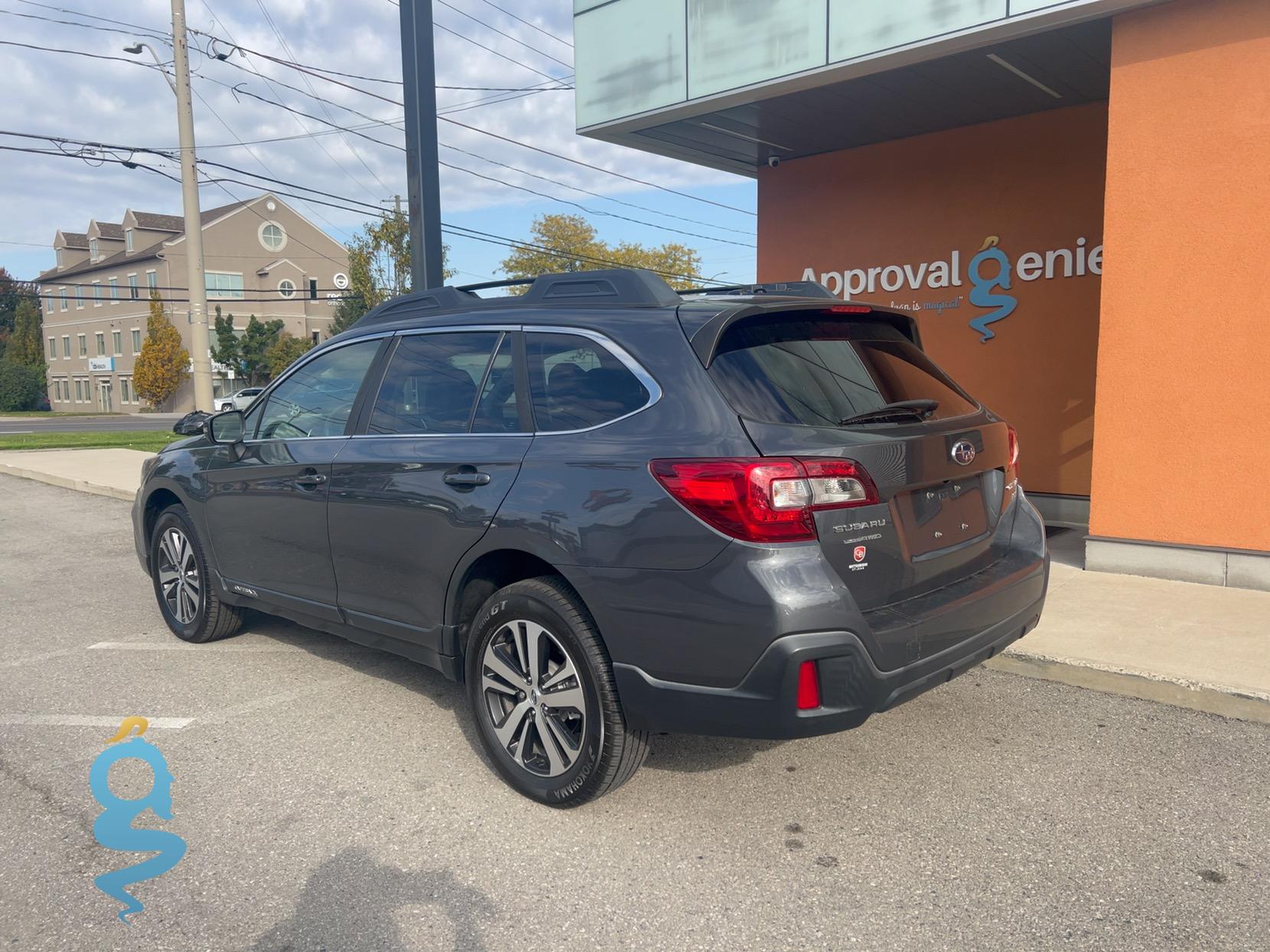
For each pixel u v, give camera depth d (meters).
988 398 9.21
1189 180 5.91
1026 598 3.59
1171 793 3.50
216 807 3.49
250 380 57.47
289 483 4.48
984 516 3.61
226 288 60.66
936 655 3.12
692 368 3.15
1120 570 6.37
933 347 9.56
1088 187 8.38
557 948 2.63
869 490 2.99
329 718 4.35
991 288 9.08
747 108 8.38
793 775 3.70
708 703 2.96
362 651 5.37
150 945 2.66
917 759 3.82
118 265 63.38
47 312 74.50
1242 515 5.93
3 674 5.02
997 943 2.61
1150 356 6.15
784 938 2.65
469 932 2.71
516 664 3.54
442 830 3.31
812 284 3.85
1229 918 2.71
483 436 3.68
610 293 3.62
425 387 4.04
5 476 15.15
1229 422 5.90
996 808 3.40
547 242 50.06
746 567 2.86
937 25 6.70
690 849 3.15
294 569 4.54
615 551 3.10
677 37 8.20
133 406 64.06
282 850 3.18
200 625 5.39
